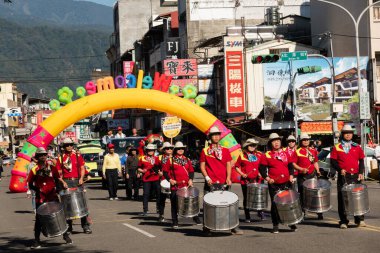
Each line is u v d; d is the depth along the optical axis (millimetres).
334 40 47688
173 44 63312
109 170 26875
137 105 29688
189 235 14258
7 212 22719
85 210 15070
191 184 15438
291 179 14586
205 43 55969
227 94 46156
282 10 63094
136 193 26188
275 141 14562
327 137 44594
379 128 43500
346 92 45000
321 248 11711
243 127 46438
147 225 16656
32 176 13945
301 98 45188
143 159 19219
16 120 138375
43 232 13469
